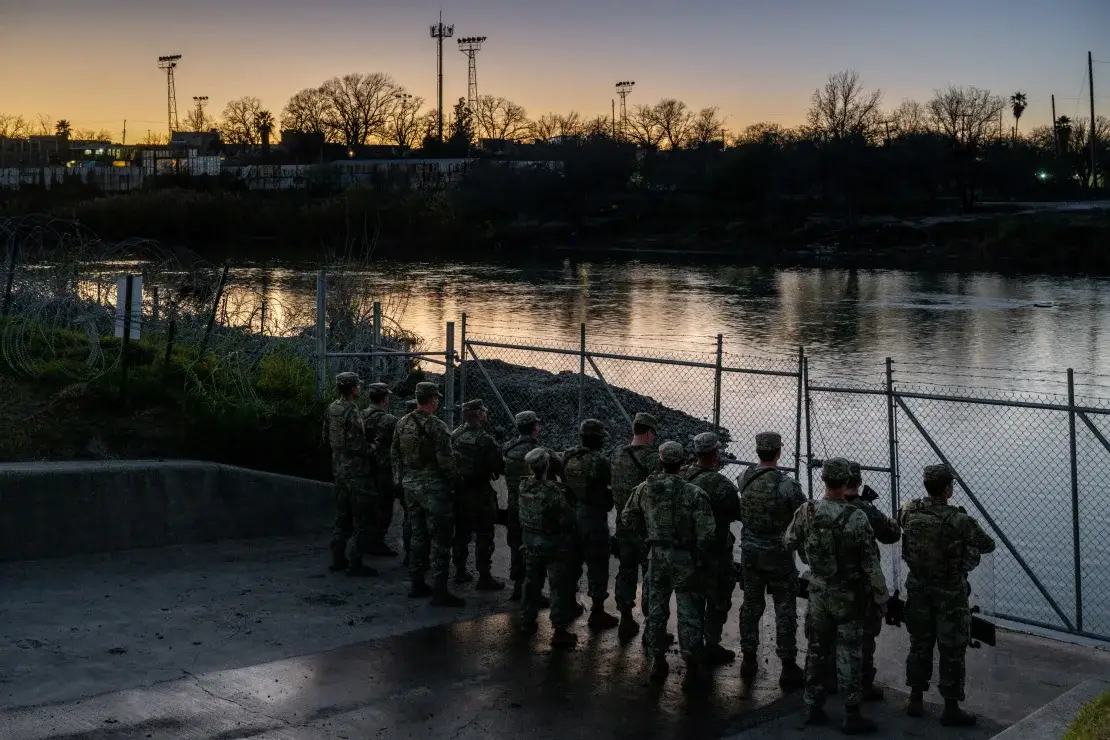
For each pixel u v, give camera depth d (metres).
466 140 199.88
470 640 9.54
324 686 8.21
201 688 7.98
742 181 136.38
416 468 10.52
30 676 7.96
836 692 8.77
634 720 7.94
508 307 64.38
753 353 44.41
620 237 134.75
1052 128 178.38
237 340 15.99
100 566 11.27
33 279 16.48
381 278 85.62
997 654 9.71
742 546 8.98
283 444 14.16
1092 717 6.96
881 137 148.88
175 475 12.26
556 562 9.38
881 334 52.19
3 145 199.75
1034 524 17.25
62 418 13.36
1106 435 24.53
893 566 9.36
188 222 124.25
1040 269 97.62
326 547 12.81
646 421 9.88
